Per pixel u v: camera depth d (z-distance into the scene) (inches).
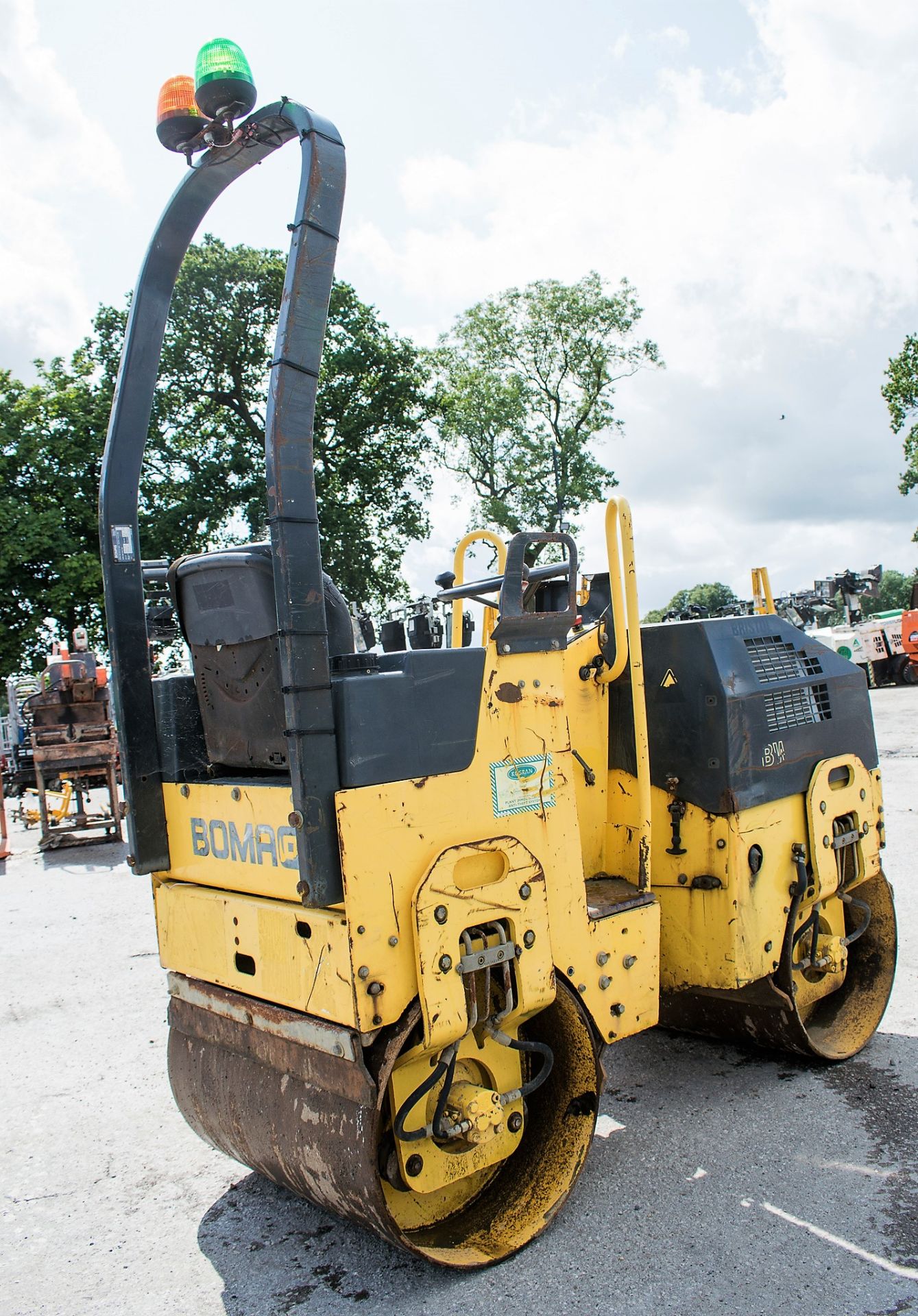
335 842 95.2
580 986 118.3
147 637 124.0
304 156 96.7
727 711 141.2
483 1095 106.8
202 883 118.8
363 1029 95.0
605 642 143.6
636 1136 137.4
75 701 447.5
